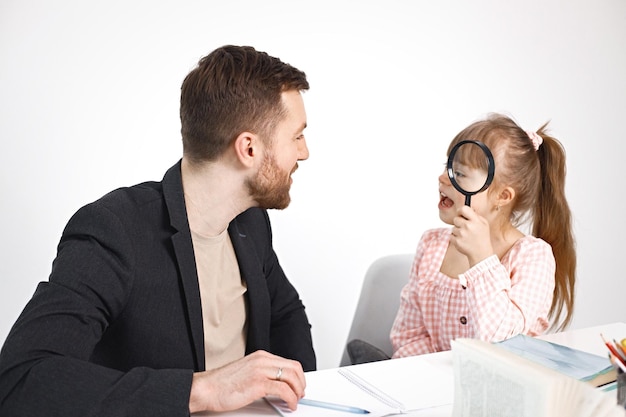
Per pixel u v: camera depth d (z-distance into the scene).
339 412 1.03
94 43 2.29
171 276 1.24
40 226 2.29
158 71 2.37
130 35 2.32
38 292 1.09
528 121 2.88
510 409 0.82
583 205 3.01
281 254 2.57
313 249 2.61
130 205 1.25
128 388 0.96
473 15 2.72
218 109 1.25
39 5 2.21
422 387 1.13
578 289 3.03
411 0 2.63
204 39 2.41
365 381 1.16
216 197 1.32
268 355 1.05
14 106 2.22
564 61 2.90
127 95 2.34
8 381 0.97
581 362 1.07
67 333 1.04
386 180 2.68
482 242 1.47
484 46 2.76
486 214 1.70
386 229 2.70
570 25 2.89
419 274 1.76
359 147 2.63
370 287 1.87
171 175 1.33
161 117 2.39
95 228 1.17
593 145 3.00
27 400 0.95
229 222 1.41
